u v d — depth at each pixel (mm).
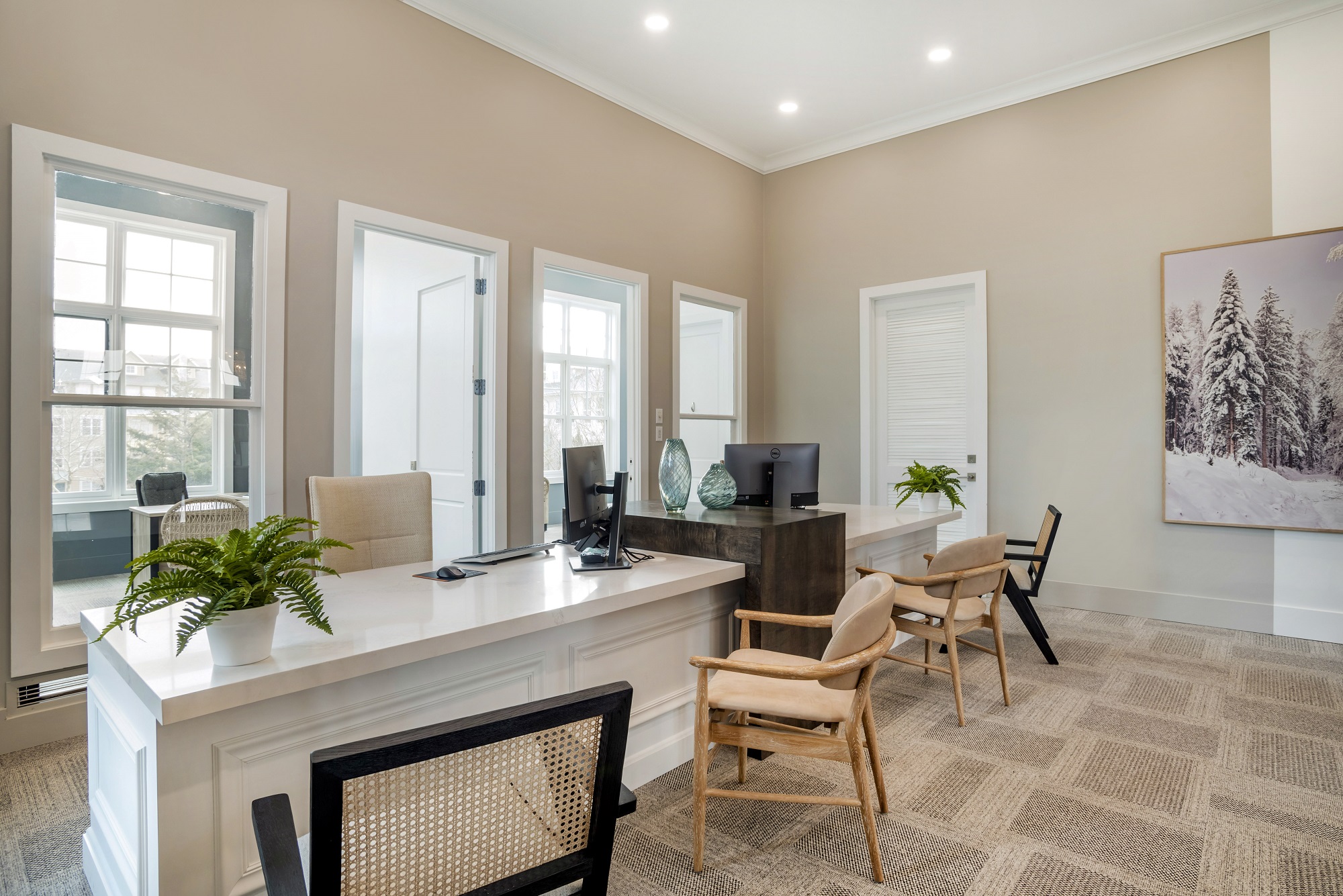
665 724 2432
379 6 3598
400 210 3674
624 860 1915
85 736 2766
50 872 1895
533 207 4336
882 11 4004
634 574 2389
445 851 896
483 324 4168
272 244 3195
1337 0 3811
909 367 5508
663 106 5148
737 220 5957
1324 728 2764
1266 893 1757
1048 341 4797
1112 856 1923
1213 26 4129
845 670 1706
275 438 3209
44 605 2689
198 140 2982
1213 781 2344
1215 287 4188
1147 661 3613
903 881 1817
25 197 2576
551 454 6457
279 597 1547
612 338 6973
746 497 3797
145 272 2922
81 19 2693
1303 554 3986
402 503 2934
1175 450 4324
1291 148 3977
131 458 2900
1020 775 2402
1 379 2562
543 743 950
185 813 1376
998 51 4426
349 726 1621
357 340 5336
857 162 5691
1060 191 4746
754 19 4070
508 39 4148
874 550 3658
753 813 2168
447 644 1674
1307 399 3939
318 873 792
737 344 6023
